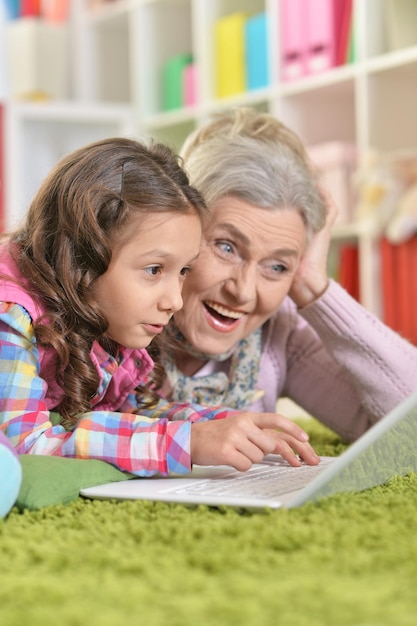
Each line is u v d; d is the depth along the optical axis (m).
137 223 1.15
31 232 1.21
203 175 1.37
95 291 1.18
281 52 3.71
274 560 0.69
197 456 1.09
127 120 4.44
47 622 0.55
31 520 0.88
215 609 0.56
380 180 3.18
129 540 0.76
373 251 3.24
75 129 4.42
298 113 3.75
